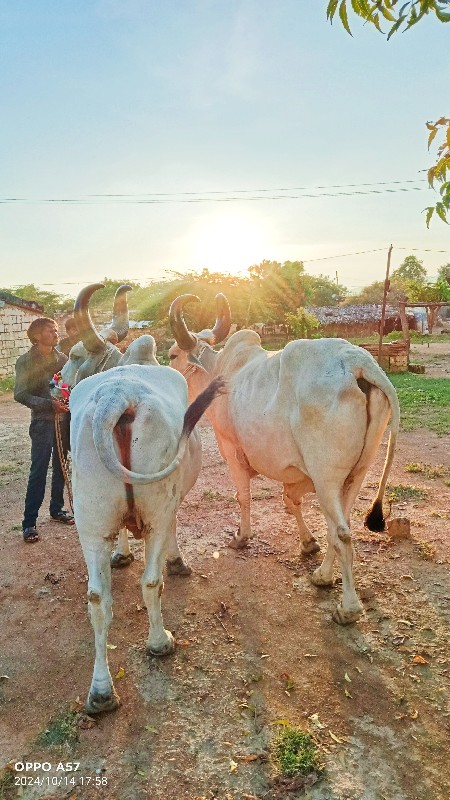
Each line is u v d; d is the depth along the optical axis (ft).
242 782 9.01
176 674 11.61
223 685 11.27
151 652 12.11
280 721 10.18
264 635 12.81
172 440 10.60
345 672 11.53
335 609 13.50
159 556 11.30
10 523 19.86
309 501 20.83
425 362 75.25
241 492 16.65
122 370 12.09
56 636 13.10
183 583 15.11
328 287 230.68
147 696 11.01
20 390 17.60
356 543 17.08
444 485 22.34
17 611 14.19
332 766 9.25
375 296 204.03
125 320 16.28
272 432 13.69
